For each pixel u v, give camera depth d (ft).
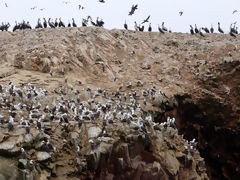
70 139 69.97
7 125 64.64
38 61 106.73
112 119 75.05
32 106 77.25
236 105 116.88
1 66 108.99
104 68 113.29
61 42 115.34
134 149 73.72
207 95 114.32
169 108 105.91
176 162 77.36
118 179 71.00
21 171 58.75
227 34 151.43
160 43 138.92
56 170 63.93
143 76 115.44
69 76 104.06
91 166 67.72
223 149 118.01
